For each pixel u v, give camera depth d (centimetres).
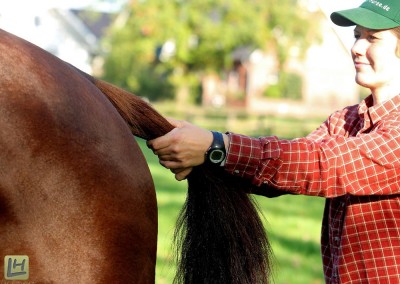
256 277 281
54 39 4422
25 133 220
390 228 290
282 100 4431
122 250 236
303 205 1106
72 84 237
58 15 4406
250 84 4381
